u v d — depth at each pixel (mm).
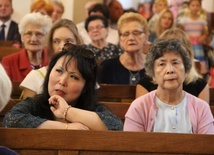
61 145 3467
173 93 4469
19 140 3451
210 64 11039
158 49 4492
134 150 3494
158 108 4500
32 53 6414
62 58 4297
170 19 10125
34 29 6379
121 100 5820
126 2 15961
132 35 6383
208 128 4461
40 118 4074
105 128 4102
